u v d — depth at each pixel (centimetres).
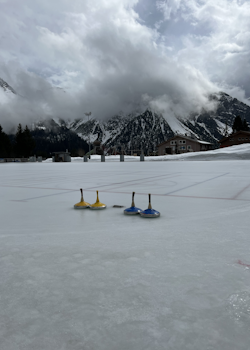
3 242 315
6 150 11369
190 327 146
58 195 720
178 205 544
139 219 431
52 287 196
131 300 175
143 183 1000
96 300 176
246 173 1434
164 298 177
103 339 138
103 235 338
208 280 203
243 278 205
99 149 12050
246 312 159
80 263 243
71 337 140
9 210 520
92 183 1031
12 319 157
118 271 223
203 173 1486
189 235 331
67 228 379
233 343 134
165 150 10162
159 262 242
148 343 135
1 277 215
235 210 486
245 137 8356
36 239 325
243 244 291
